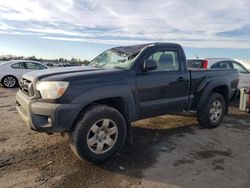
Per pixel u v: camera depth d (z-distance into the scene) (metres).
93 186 3.03
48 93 3.28
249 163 3.78
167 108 4.57
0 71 12.28
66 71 3.81
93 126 3.48
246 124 6.06
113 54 4.70
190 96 5.00
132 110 3.98
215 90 5.86
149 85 4.17
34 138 4.56
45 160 3.68
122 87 3.78
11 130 5.00
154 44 4.44
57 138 4.57
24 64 12.89
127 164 3.63
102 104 3.74
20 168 3.42
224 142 4.69
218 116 5.62
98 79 3.59
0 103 7.90
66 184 3.05
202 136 4.99
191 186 3.08
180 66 4.78
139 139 4.71
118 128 3.72
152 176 3.30
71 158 3.76
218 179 3.26
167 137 4.87
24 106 3.60
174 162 3.74
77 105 3.34
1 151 3.96
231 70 6.17
